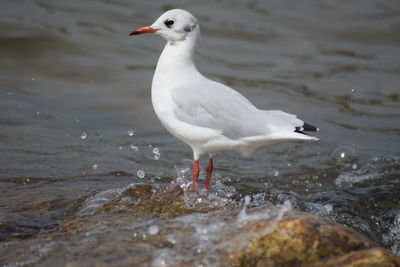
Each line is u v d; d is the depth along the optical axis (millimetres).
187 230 6965
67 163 11711
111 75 17125
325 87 17281
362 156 12852
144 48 18875
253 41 20094
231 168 12031
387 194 10719
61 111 15008
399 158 12719
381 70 18562
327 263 6262
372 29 21375
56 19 19906
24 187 10086
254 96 16297
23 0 21234
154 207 8406
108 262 6246
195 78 9438
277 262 6289
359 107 16125
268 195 10352
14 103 15008
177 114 9102
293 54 19453
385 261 6176
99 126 14414
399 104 16375
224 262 6180
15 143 12695
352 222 9523
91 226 7598
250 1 22984
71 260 6363
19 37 18328
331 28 21375
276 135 8641
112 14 20781
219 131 8914
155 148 13156
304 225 6645
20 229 8000
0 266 6355
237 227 6863
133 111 15570
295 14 22219
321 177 11758
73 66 17422
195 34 9547
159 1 22281
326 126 14719
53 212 8727
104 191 9352
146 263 6180
